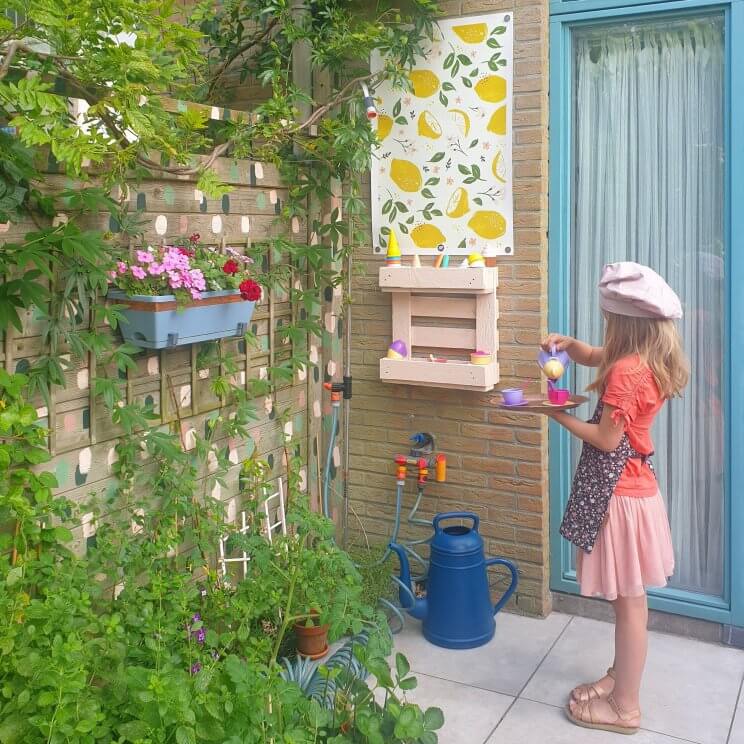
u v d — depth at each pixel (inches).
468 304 159.3
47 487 108.9
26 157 100.9
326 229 161.5
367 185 168.4
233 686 104.7
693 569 154.5
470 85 156.9
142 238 123.4
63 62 103.8
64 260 110.3
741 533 147.3
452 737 124.6
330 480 172.4
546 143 154.0
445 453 166.6
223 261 132.0
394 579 154.6
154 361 129.0
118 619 103.6
